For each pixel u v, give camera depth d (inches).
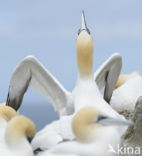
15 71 673.0
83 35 597.0
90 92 584.1
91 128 431.2
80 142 432.5
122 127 540.1
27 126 456.8
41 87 693.9
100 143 428.5
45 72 670.5
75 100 587.5
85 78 593.3
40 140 562.3
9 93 695.7
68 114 680.4
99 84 744.3
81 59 593.0
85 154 425.7
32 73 681.0
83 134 429.7
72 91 682.2
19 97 702.5
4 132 475.2
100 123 441.1
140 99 519.8
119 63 716.7
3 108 523.5
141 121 510.3
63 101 681.6
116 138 434.9
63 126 546.3
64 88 687.7
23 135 454.3
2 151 447.5
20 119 457.4
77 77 605.6
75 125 432.5
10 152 447.5
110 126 440.5
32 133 463.5
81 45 591.2
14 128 452.1
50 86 683.4
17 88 693.3
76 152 426.3
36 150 560.7
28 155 450.3
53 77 679.1
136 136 513.7
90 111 437.1
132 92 765.9
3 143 457.7
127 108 757.3
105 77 740.0
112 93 767.1
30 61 660.7
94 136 429.4
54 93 686.5
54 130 580.7
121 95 765.3
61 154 429.4
